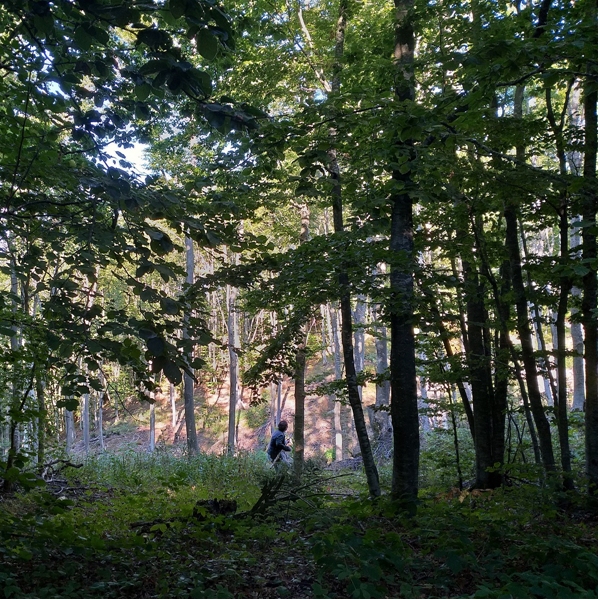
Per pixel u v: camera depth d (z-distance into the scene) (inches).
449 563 142.3
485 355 304.7
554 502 214.5
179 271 156.9
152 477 389.7
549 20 230.5
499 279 314.7
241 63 334.0
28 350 194.5
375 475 294.0
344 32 360.2
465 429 579.5
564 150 252.5
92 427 1332.4
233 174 247.9
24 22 138.5
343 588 149.7
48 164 166.9
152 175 189.9
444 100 208.8
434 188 258.7
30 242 178.2
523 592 125.1
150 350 128.5
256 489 317.4
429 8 268.1
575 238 557.9
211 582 152.4
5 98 183.6
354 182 271.3
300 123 228.4
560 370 253.8
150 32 122.0
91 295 157.8
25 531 159.9
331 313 995.9
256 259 209.6
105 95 166.1
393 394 264.8
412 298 252.7
